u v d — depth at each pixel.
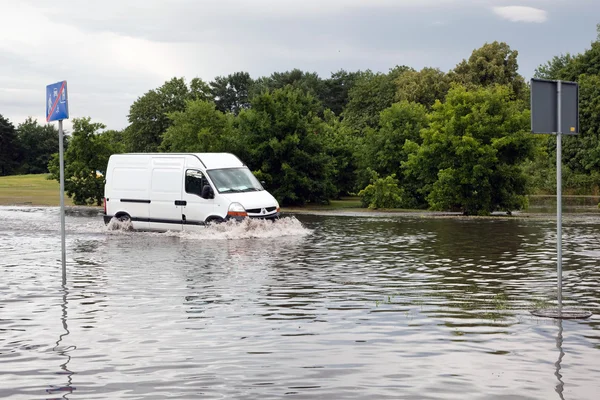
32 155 151.50
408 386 5.87
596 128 73.31
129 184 24.09
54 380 6.12
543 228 25.59
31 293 10.90
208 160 23.14
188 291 11.09
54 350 7.20
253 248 18.22
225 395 5.65
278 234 22.70
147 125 84.06
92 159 50.72
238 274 13.11
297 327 8.30
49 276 12.90
